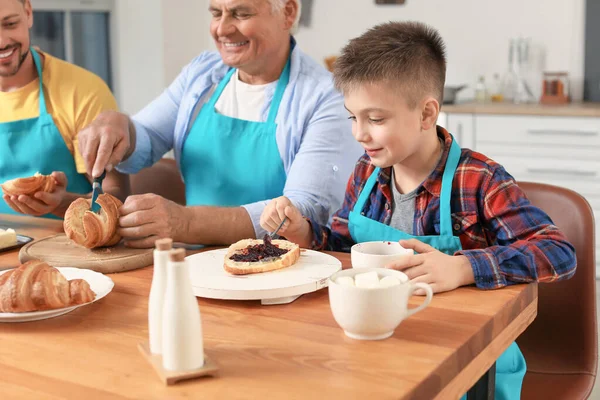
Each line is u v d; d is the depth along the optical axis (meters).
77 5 4.07
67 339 1.08
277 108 2.00
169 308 0.92
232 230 1.64
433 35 1.48
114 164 1.85
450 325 1.10
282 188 2.04
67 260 1.45
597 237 3.64
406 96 1.38
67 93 2.30
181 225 1.58
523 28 4.16
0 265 1.52
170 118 2.19
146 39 4.27
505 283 1.27
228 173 2.05
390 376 0.92
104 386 0.92
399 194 1.54
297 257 1.39
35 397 0.89
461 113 3.84
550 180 3.71
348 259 1.48
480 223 1.47
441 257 1.27
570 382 1.50
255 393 0.88
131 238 1.55
